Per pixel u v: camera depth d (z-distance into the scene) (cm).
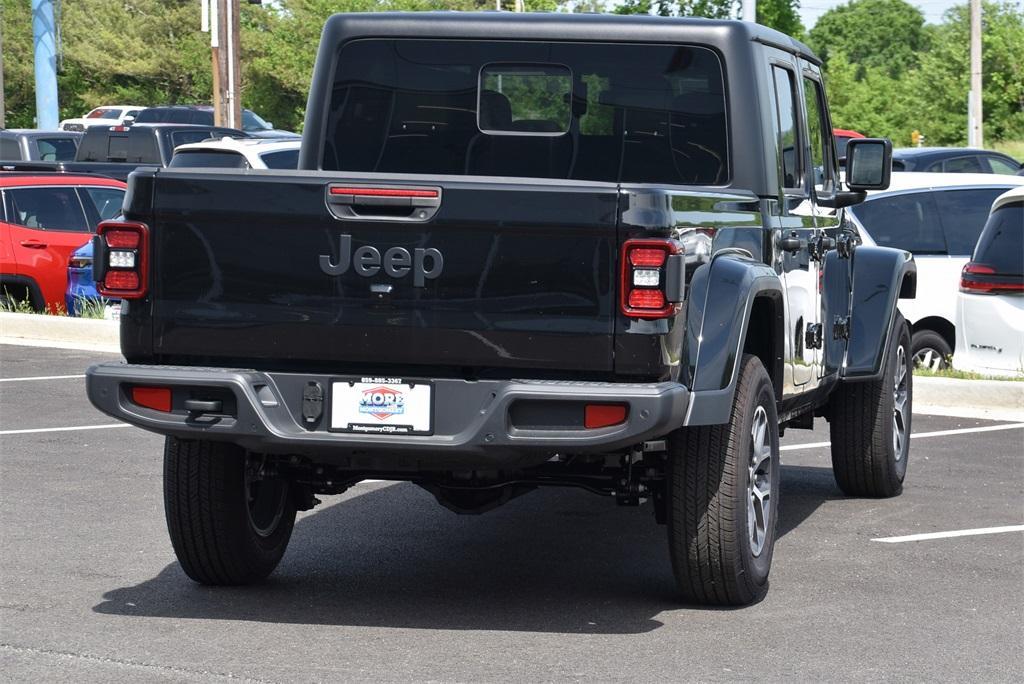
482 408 602
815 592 706
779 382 723
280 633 625
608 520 889
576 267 593
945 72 6781
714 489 645
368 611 666
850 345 905
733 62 738
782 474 1051
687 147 745
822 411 954
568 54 761
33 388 1404
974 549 804
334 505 922
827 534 844
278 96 7675
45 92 4728
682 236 609
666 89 749
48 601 673
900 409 972
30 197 1836
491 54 772
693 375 618
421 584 721
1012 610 674
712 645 612
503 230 596
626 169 756
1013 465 1072
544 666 579
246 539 694
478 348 602
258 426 610
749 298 643
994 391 1318
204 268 621
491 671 572
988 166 2477
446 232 601
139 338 629
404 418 607
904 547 809
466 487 671
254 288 618
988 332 1302
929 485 999
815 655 598
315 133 791
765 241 719
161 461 1049
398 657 591
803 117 823
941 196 1466
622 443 590
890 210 1459
